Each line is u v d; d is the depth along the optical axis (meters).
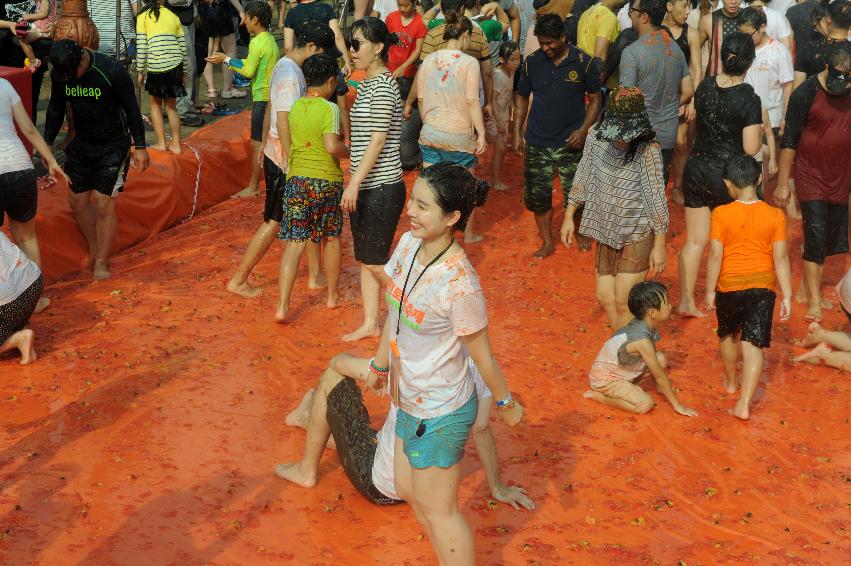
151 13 9.73
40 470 5.02
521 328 7.34
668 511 4.88
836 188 7.26
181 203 9.74
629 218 6.36
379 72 6.50
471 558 3.81
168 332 6.96
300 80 7.09
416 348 3.65
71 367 6.31
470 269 3.57
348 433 4.77
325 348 6.80
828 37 9.00
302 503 4.82
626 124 6.16
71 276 8.10
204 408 5.79
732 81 6.89
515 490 4.91
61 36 7.72
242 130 11.40
